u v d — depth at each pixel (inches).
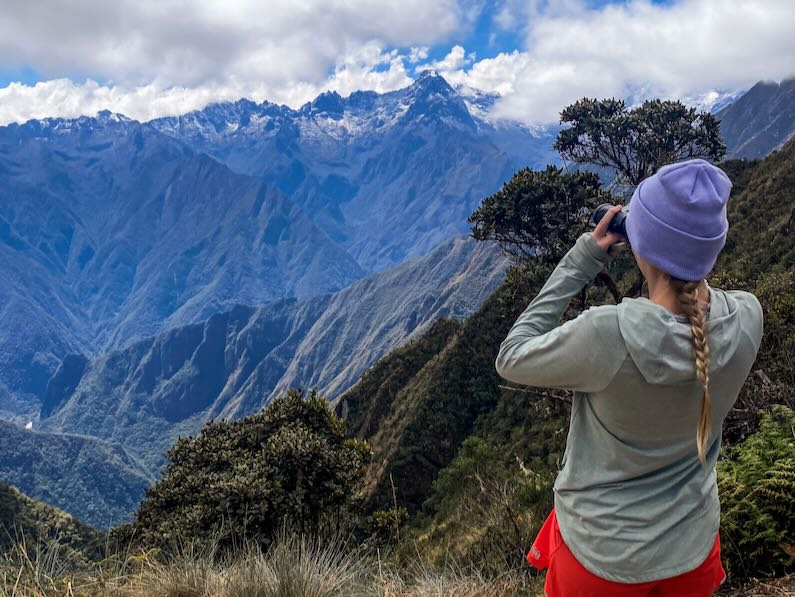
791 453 173.3
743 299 83.4
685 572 78.7
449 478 440.8
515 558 184.9
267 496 440.1
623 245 88.2
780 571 154.6
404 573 169.8
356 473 518.0
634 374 75.9
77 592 145.5
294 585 143.8
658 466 79.8
